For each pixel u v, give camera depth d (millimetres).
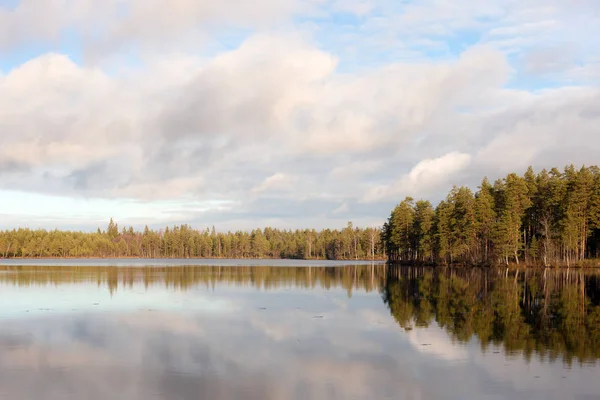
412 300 44281
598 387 18875
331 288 56156
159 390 18594
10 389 18719
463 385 19125
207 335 28203
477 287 56656
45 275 77875
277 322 32312
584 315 35219
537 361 22438
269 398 17750
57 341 26578
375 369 21281
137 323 31906
